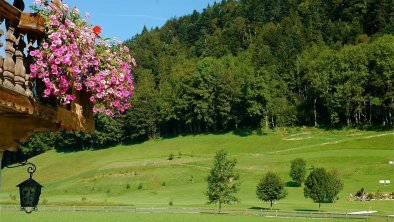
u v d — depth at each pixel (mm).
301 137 149625
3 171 147375
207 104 171750
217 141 157375
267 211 58344
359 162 107188
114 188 110125
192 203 78375
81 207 65188
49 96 9055
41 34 8539
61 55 8539
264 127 166875
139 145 167875
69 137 166000
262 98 165875
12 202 73250
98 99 10023
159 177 113250
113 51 10219
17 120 9578
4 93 7715
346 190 85625
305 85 187875
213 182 65750
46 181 134500
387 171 97438
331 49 196500
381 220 50562
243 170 110438
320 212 58281
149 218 53188
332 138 143750
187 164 123000
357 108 153750
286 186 95375
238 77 179125
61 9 8922
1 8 7703
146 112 173500
